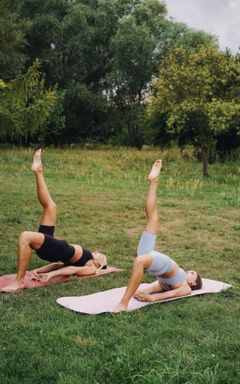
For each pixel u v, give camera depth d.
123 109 41.28
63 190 15.83
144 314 5.61
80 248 7.23
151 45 38.16
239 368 4.34
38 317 5.44
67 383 4.00
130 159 25.58
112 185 17.22
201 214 12.43
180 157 26.59
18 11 36.03
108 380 4.07
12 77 31.08
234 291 6.54
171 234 10.27
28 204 13.17
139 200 14.24
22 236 6.61
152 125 28.61
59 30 37.53
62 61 38.72
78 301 6.00
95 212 12.31
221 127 18.67
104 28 40.28
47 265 7.24
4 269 7.43
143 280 7.12
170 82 19.72
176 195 15.26
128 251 8.87
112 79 39.03
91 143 43.25
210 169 22.38
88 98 37.44
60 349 4.61
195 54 19.83
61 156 26.91
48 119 33.06
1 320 5.36
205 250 9.01
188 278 6.46
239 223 11.43
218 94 19.64
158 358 4.44
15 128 15.70
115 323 5.27
